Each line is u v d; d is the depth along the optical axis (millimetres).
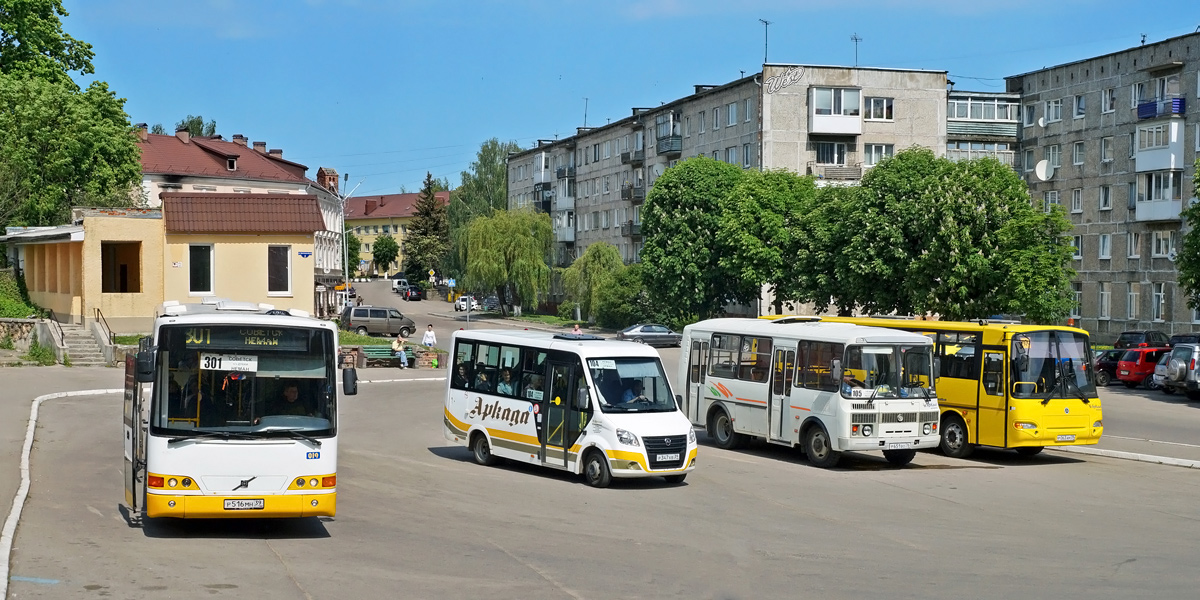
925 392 22672
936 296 44219
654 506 16891
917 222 44500
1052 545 13828
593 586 11062
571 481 19750
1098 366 46531
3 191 49094
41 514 14148
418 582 11062
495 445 21656
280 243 45375
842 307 50469
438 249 129875
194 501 12898
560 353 20312
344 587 10750
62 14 56125
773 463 23047
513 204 118938
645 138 88750
